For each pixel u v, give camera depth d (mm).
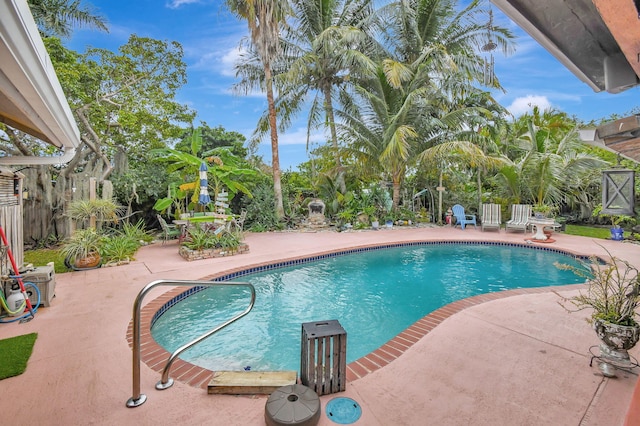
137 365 2188
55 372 2607
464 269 6762
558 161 10922
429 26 12883
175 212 10812
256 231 11453
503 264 7125
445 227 12188
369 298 5113
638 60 1097
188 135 14680
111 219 7984
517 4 1025
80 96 8562
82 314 3871
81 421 2029
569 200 12844
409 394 2299
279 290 5465
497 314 3807
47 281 4094
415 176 14836
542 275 6285
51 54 8094
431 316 3795
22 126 3836
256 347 3531
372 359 2812
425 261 7430
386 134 11836
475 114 12039
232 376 2436
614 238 8891
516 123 15781
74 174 9008
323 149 14438
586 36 1187
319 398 2182
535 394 2279
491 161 11180
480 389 2348
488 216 11164
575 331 3314
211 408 2150
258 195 12391
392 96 12570
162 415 2080
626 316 2553
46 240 8227
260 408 2150
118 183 9727
